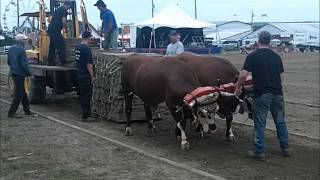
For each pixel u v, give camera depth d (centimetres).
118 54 1134
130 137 964
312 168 733
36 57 1490
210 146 877
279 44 7588
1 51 5031
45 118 1183
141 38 3647
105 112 1164
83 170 715
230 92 799
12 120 1151
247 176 687
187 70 822
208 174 685
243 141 922
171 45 1220
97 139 936
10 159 779
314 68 3134
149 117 1006
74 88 1373
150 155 802
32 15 1547
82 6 1438
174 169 718
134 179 669
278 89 778
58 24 1302
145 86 871
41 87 1420
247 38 8388
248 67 768
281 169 726
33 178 674
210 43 5297
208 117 770
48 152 830
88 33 1116
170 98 814
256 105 777
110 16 1400
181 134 855
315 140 929
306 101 1500
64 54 1312
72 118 1193
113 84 1112
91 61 1119
